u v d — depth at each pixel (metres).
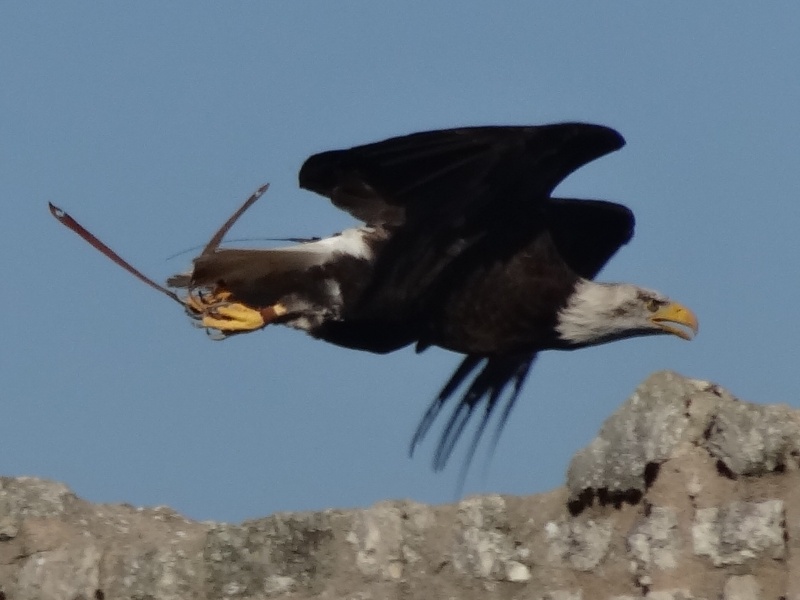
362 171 13.27
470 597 11.10
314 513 11.56
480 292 13.97
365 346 14.23
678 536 10.59
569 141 12.90
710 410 10.70
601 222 15.03
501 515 11.19
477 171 13.09
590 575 10.81
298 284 13.57
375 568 11.31
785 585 10.26
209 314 13.24
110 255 12.38
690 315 14.21
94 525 12.28
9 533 12.15
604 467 10.82
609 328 14.27
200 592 11.57
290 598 11.39
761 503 10.40
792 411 10.58
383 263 13.52
